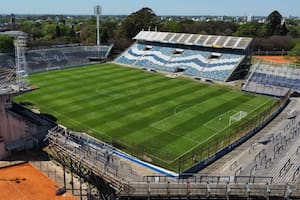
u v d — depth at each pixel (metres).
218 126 60.69
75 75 99.56
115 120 63.22
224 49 105.31
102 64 117.12
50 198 39.38
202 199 34.31
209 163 47.56
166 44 118.75
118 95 79.06
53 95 78.50
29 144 51.59
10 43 118.31
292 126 59.31
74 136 47.81
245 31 169.62
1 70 65.69
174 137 56.03
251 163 45.66
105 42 150.25
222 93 82.38
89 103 72.94
